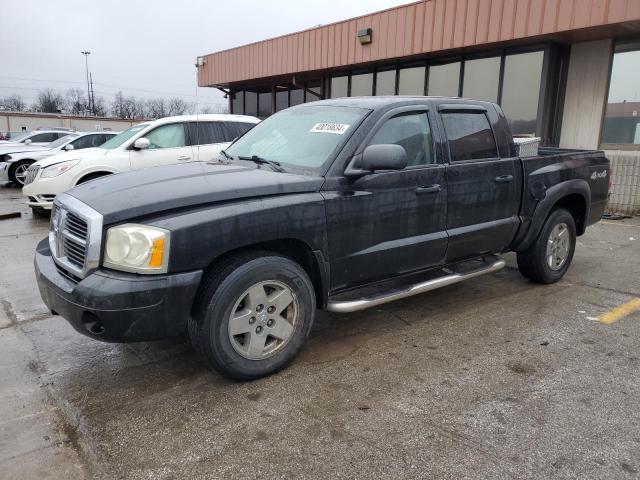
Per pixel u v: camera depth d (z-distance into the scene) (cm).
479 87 1127
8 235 775
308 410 294
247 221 302
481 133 446
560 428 277
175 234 279
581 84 1010
